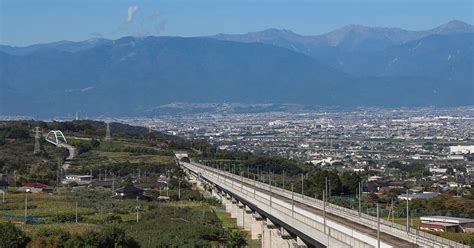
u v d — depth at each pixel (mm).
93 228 177500
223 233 188125
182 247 162125
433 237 114625
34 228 177750
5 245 152250
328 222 127000
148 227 187875
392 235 111688
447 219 178500
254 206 177125
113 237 157125
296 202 168875
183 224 192875
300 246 132625
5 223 165375
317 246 116562
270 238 161125
